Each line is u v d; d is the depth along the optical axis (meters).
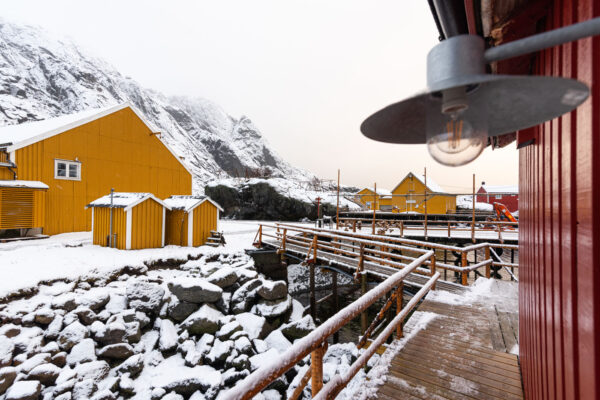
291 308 9.48
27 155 12.53
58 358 5.68
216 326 7.59
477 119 0.86
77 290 7.70
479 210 37.38
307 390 5.38
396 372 3.20
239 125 199.62
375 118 1.08
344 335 11.47
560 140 1.62
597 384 1.12
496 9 1.74
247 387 1.45
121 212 11.29
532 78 0.69
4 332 5.73
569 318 1.46
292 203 30.78
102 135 15.62
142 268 9.68
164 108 177.62
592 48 1.16
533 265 2.37
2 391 4.90
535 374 2.31
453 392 2.87
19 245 10.82
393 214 28.91
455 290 6.28
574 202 1.40
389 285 3.12
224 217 33.38
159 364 6.46
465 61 0.79
